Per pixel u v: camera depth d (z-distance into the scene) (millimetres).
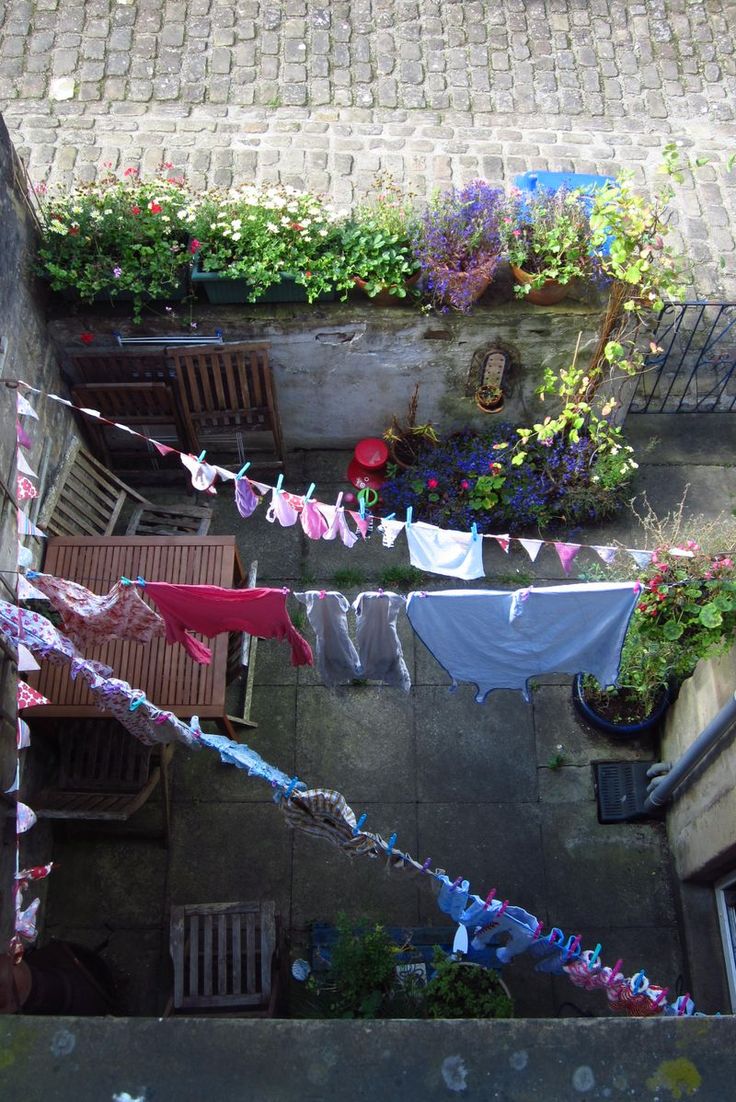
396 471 8070
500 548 7887
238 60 9102
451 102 9055
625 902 6758
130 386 7105
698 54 9539
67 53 9023
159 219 6727
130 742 6535
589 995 6438
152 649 6340
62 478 6957
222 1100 2477
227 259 6832
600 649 5574
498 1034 2568
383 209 7109
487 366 7465
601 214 6363
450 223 6934
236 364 7148
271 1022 2578
